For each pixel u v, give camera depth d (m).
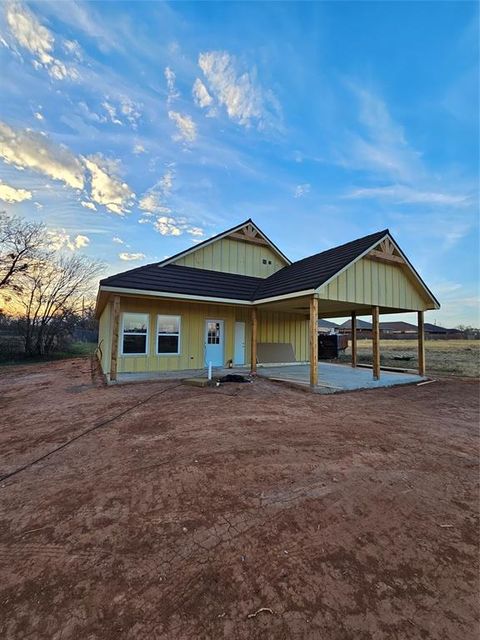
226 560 2.25
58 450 4.38
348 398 8.23
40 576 2.09
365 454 4.34
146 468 3.79
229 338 13.34
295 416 6.18
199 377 10.14
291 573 2.13
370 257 10.48
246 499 3.09
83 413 6.28
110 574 2.11
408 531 2.65
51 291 24.28
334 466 3.92
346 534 2.58
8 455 4.23
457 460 4.26
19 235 21.42
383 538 2.54
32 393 8.70
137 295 9.78
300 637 1.67
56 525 2.66
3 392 9.06
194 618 1.78
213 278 12.72
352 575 2.12
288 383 9.74
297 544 2.44
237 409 6.56
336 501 3.10
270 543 2.44
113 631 1.70
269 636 1.68
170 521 2.72
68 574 2.11
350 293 9.82
